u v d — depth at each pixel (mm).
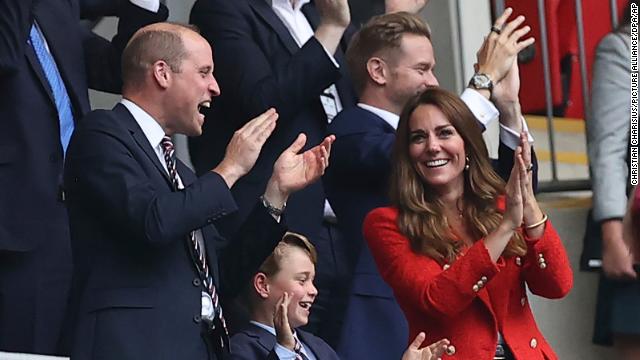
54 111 27422
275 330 25984
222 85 28953
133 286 23578
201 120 24719
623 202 30969
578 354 33594
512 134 28266
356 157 28234
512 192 24500
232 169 23984
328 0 28844
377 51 28906
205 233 24578
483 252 24469
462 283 24484
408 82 28828
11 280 26781
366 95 29000
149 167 23953
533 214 25141
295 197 28625
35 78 27344
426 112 25938
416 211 25500
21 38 27203
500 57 28406
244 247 24734
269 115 24422
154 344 23453
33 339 26766
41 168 27141
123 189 23453
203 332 23984
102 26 34500
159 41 24562
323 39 28797
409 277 25031
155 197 23453
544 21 35969
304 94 28625
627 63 31484
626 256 30609
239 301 27297
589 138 32125
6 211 26922
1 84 27188
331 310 28688
